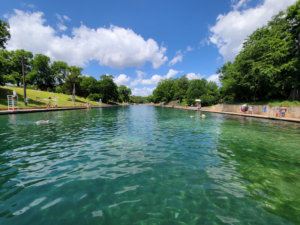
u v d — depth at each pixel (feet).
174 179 13.01
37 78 191.52
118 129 37.14
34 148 21.45
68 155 18.74
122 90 365.81
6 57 157.58
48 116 61.87
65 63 233.35
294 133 32.65
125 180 12.78
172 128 38.96
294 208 9.61
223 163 16.53
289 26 67.31
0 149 20.90
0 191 11.06
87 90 223.10
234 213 9.14
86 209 9.34
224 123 48.06
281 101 69.10
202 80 173.06
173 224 8.27
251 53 76.69
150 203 9.96
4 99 85.66
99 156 18.45
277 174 14.14
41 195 10.64
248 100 92.73
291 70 63.41
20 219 8.42
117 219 8.57
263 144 24.02
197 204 9.91
